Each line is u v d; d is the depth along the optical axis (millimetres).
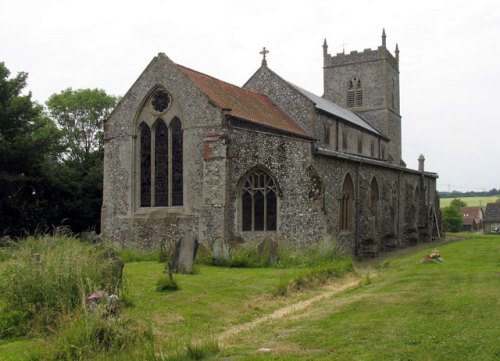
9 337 11180
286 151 28297
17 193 36688
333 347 9883
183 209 28266
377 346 9703
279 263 23047
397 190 41625
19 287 12188
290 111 35594
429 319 11539
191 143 28219
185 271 20094
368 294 15391
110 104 58156
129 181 30078
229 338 11422
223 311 14383
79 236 31781
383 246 37656
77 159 55625
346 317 12344
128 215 29891
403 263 24453
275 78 36312
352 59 58656
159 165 29531
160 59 29547
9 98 36469
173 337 11539
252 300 15852
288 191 28016
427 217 47094
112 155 30750
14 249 19266
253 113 30203
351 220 32625
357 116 54562
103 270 13844
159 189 29438
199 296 15742
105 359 9633
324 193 27906
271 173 28312
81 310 11242
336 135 39812
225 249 23250
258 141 28328
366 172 34938
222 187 26859
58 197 39594
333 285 19328
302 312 13883
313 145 27906
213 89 30359
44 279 12297
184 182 28297
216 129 27453
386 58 57188
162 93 29641
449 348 9383
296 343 10359
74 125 57906
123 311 12148
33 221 37031
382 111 56938
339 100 59281
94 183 43219
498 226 99750
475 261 23469
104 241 24578
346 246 31266
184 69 30422
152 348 9984
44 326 11367
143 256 26656
